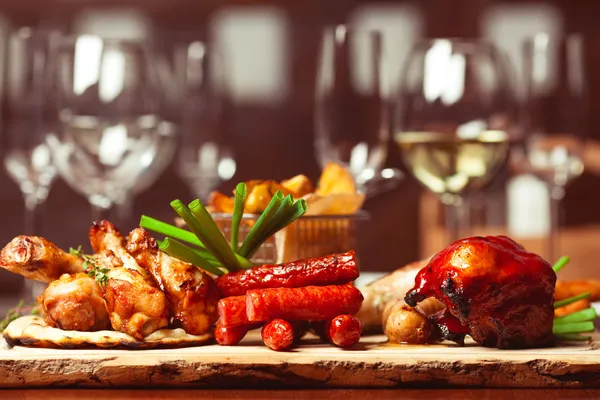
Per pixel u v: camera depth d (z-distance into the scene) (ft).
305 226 6.80
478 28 24.44
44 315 6.10
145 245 6.06
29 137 9.48
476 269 5.69
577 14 24.90
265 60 25.93
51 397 5.53
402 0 24.88
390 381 5.69
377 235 16.34
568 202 17.54
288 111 24.54
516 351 5.84
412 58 9.43
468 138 9.22
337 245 6.88
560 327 6.14
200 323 5.98
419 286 5.88
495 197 14.56
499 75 9.30
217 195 7.00
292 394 5.58
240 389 5.70
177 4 24.72
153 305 5.80
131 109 8.92
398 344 6.07
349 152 8.52
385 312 6.29
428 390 5.67
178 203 6.04
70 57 8.89
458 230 9.50
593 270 11.16
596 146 16.84
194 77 12.15
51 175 9.61
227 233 6.96
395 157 16.15
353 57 8.59
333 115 8.54
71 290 5.89
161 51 24.77
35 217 9.59
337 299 5.90
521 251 5.87
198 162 12.10
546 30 25.14
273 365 5.65
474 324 5.83
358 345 6.05
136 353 5.72
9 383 5.68
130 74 8.93
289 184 7.01
